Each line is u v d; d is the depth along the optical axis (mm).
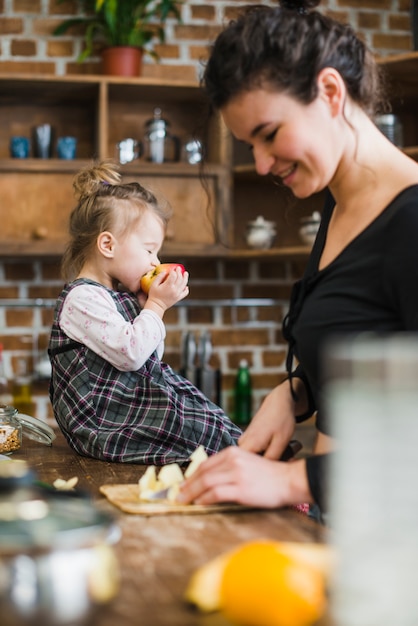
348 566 564
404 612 559
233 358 3633
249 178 3480
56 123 3441
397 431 543
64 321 1691
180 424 1603
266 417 1307
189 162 3330
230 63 1107
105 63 3311
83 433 1586
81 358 1652
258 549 707
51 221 3178
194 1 3527
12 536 750
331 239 1258
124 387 1639
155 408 1613
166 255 3266
